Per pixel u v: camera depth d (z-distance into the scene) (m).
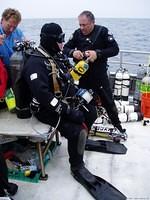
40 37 2.39
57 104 2.32
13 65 2.36
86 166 2.71
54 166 2.71
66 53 3.05
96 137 3.24
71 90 2.62
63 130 2.45
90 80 3.17
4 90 2.51
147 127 3.54
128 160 2.82
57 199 2.28
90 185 2.38
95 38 3.05
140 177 2.56
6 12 2.75
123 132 3.26
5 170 2.10
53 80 2.35
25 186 2.42
